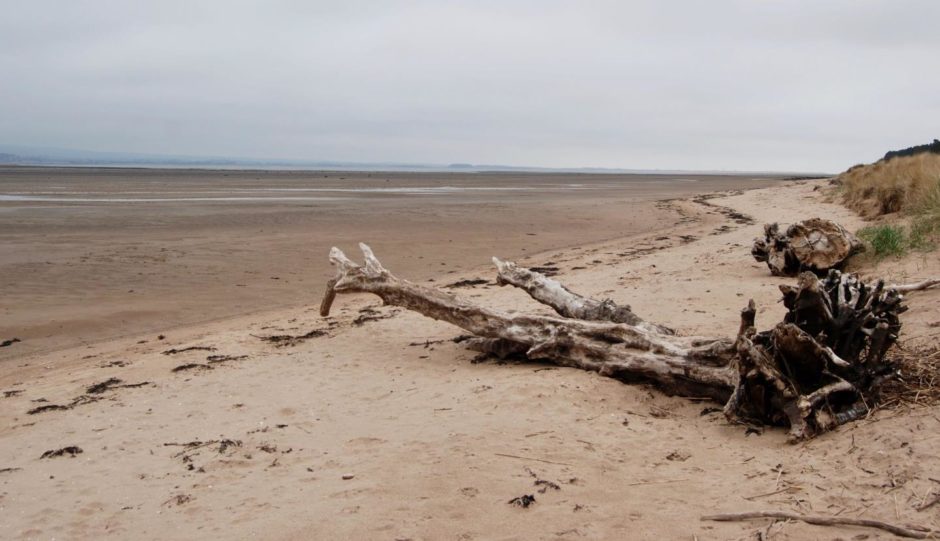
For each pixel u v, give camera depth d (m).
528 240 21.80
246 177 95.12
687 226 25.92
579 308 8.02
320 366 8.21
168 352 9.03
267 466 5.30
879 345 5.53
